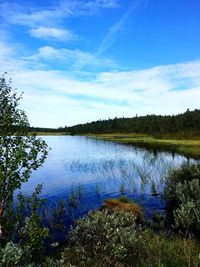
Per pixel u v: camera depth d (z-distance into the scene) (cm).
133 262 799
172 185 1544
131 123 14150
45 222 1327
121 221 1020
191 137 7881
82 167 3241
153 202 1644
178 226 1109
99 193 1955
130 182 2227
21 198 806
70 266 763
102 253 827
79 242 945
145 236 983
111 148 5722
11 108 779
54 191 2089
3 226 757
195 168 1672
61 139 10900
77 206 1630
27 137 801
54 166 3419
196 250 838
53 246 1082
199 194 1293
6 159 743
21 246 744
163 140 7831
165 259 763
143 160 3481
